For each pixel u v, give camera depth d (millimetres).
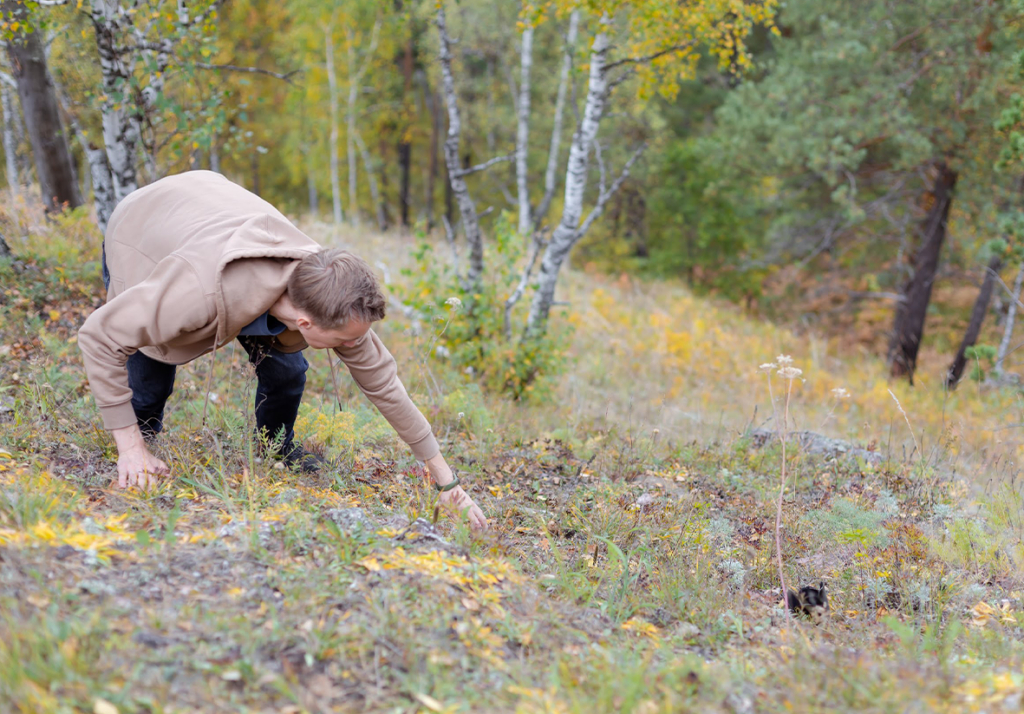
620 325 11742
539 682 1826
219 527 2301
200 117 6020
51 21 5637
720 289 18344
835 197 11914
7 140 9766
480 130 20375
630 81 13891
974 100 10461
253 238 2297
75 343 4273
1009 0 9773
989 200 11484
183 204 2443
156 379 2789
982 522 3793
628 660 1987
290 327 2355
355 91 19516
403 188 23250
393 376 2561
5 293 4738
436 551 2359
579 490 3822
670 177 17438
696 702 1774
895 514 3775
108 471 2742
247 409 2922
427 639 1878
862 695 1767
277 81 18953
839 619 2648
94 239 6188
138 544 2084
